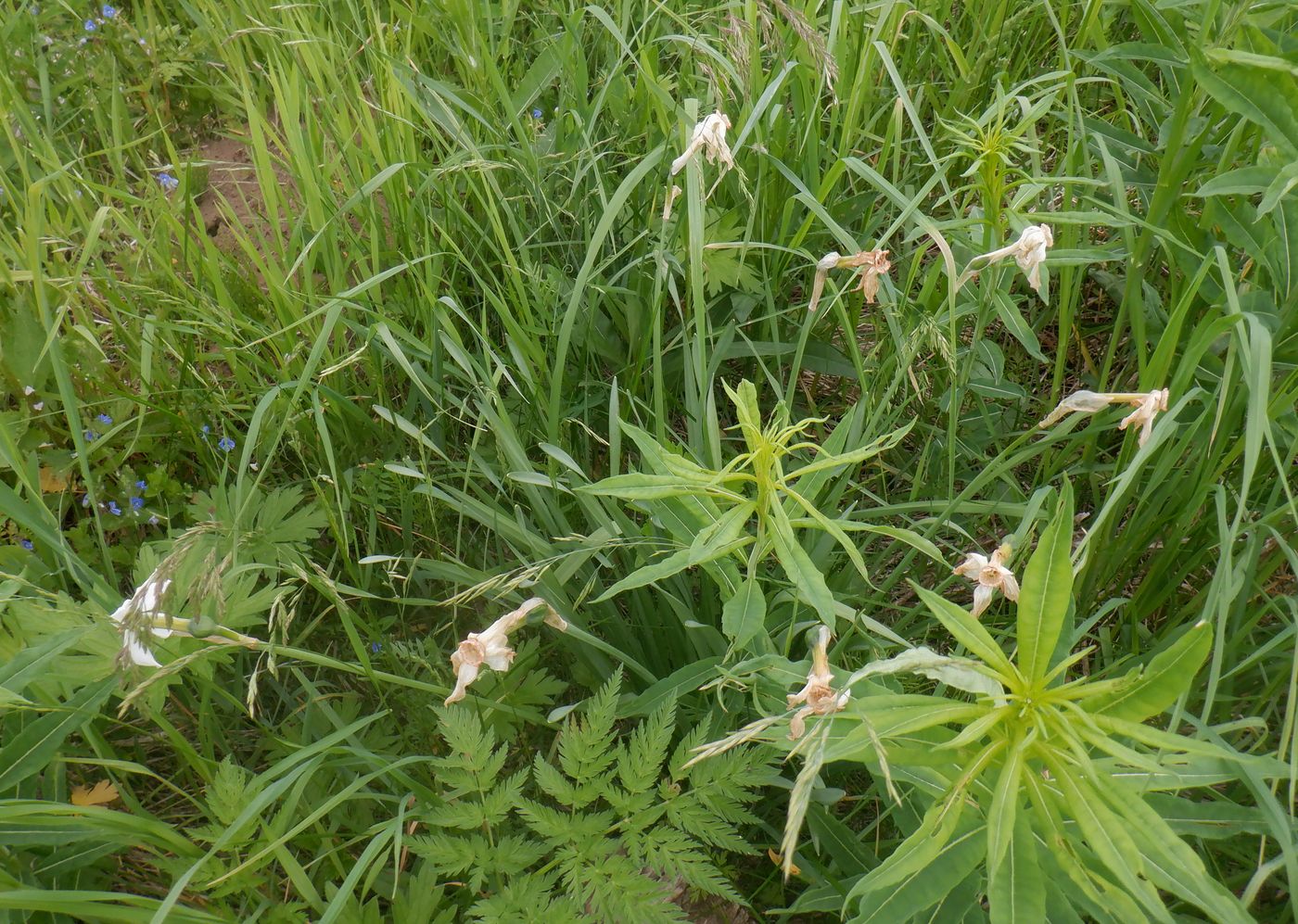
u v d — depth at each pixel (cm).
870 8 296
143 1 439
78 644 200
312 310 283
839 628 231
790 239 294
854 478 279
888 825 221
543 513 235
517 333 252
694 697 232
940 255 265
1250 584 205
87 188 319
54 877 195
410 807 216
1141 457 184
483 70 335
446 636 258
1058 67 333
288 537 244
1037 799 143
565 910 179
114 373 286
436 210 303
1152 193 272
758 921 212
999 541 267
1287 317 225
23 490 262
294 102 302
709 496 187
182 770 225
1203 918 189
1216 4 228
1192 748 135
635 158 287
